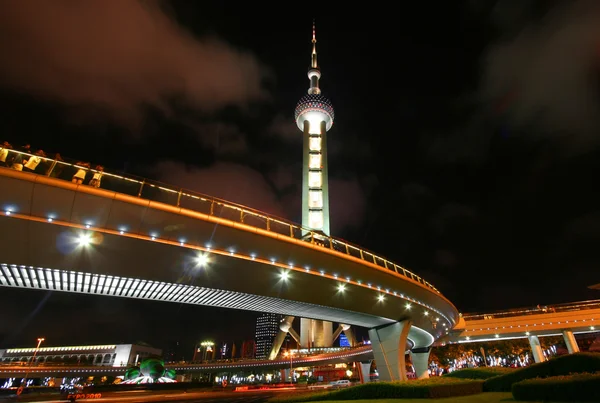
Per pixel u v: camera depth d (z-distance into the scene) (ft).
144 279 94.43
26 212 73.92
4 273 85.92
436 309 196.44
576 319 270.05
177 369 454.81
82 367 417.28
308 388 241.14
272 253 107.04
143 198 84.53
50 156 77.25
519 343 351.87
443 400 60.85
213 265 98.58
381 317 160.76
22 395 169.07
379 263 145.28
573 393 43.09
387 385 77.25
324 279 123.34
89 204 78.59
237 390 213.46
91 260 84.99
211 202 97.14
